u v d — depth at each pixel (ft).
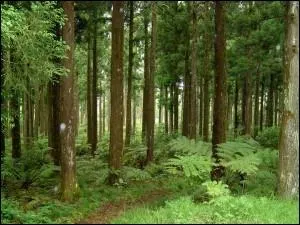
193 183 45.65
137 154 71.15
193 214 28.99
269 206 30.17
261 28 80.89
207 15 79.51
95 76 80.89
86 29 72.59
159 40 91.71
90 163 61.82
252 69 90.33
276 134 83.97
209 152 40.52
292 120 34.53
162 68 105.50
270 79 109.70
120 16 51.19
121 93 51.55
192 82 79.51
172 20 85.25
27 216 30.78
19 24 37.37
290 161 34.50
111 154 51.16
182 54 92.94
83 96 142.61
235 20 81.15
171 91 125.08
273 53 85.97
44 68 39.75
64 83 39.29
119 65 51.34
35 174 46.24
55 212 33.94
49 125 71.77
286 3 35.83
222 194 32.24
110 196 43.11
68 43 39.47
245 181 38.63
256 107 102.37
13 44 39.60
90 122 89.51
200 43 93.66
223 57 44.86
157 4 72.08
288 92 34.65
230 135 103.45
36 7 39.04
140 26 91.56
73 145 39.73
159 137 98.84
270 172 42.68
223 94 44.70
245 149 39.45
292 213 28.94
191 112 79.25
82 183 48.03
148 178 53.93
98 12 63.77
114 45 51.11
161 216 29.14
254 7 78.23
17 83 42.01
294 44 34.32
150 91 68.80
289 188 34.42
